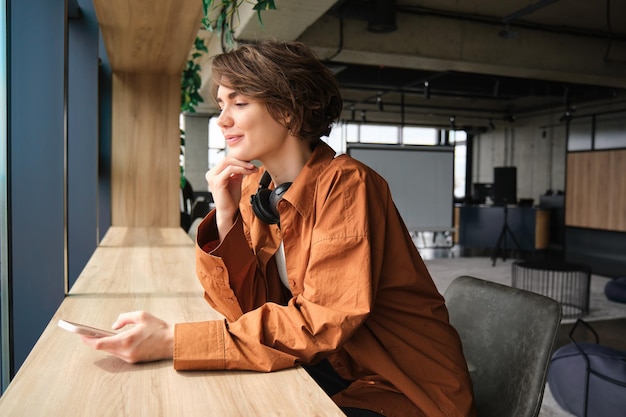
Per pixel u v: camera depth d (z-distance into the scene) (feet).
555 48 26.04
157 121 12.34
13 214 6.43
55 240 6.64
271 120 3.34
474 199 39.83
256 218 3.89
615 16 24.53
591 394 8.54
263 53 3.25
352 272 2.95
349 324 2.86
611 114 28.19
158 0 6.97
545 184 47.96
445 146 31.12
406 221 30.78
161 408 2.33
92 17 11.12
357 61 25.05
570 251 28.81
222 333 2.86
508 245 34.01
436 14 23.98
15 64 6.12
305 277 3.08
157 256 7.48
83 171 11.46
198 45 15.30
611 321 16.44
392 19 21.40
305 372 2.81
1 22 5.82
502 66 25.36
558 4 23.04
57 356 3.00
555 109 45.60
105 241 9.16
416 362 3.32
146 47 9.57
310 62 3.32
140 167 12.30
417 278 3.38
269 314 2.96
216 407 2.35
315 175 3.28
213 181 3.67
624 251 25.89
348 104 46.68
